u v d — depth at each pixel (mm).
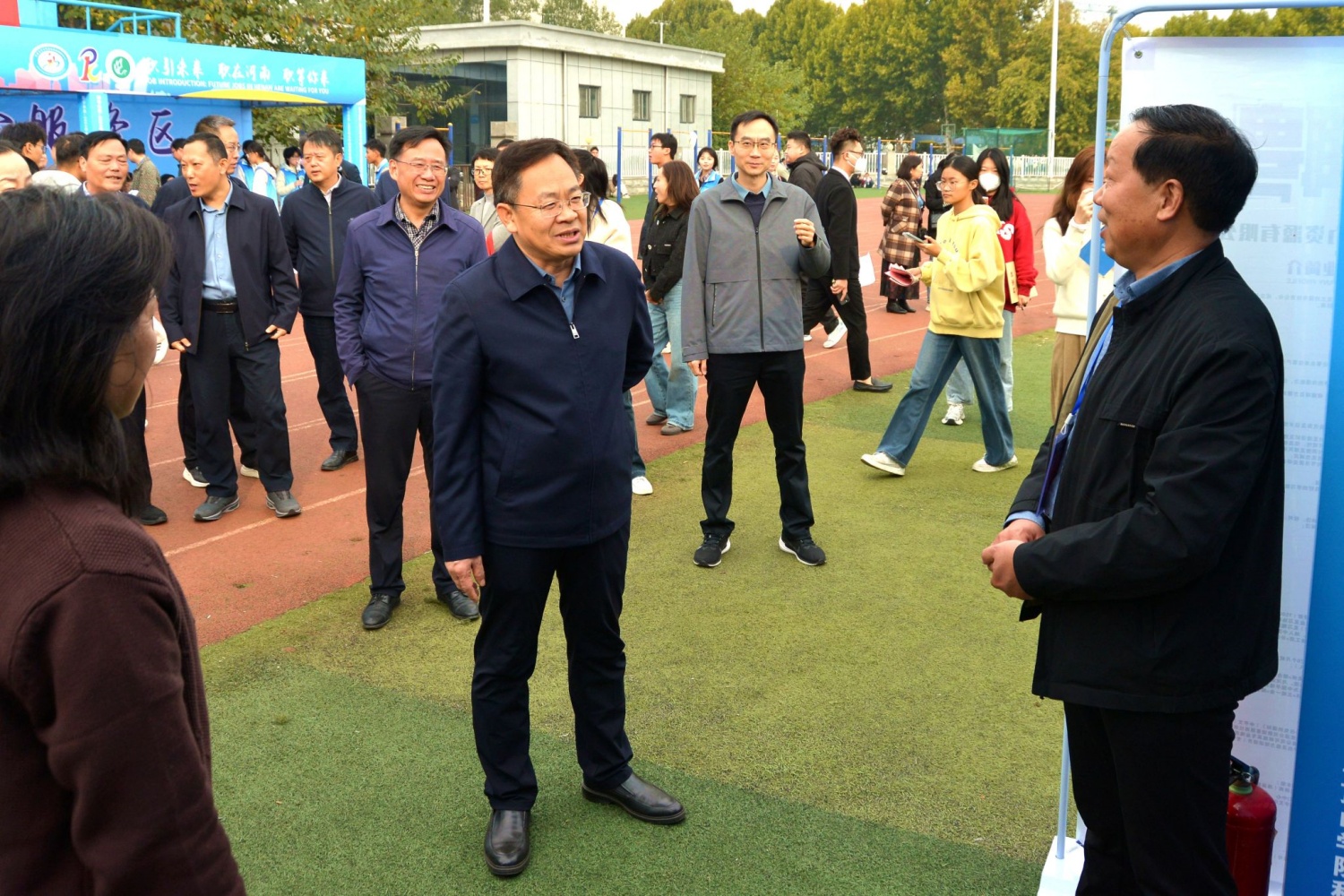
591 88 35281
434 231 4453
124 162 5750
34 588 1124
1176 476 1870
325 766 3428
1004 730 3594
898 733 3582
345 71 17109
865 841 3000
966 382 7738
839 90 80062
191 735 1226
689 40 50156
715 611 4582
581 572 3018
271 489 6000
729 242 4816
